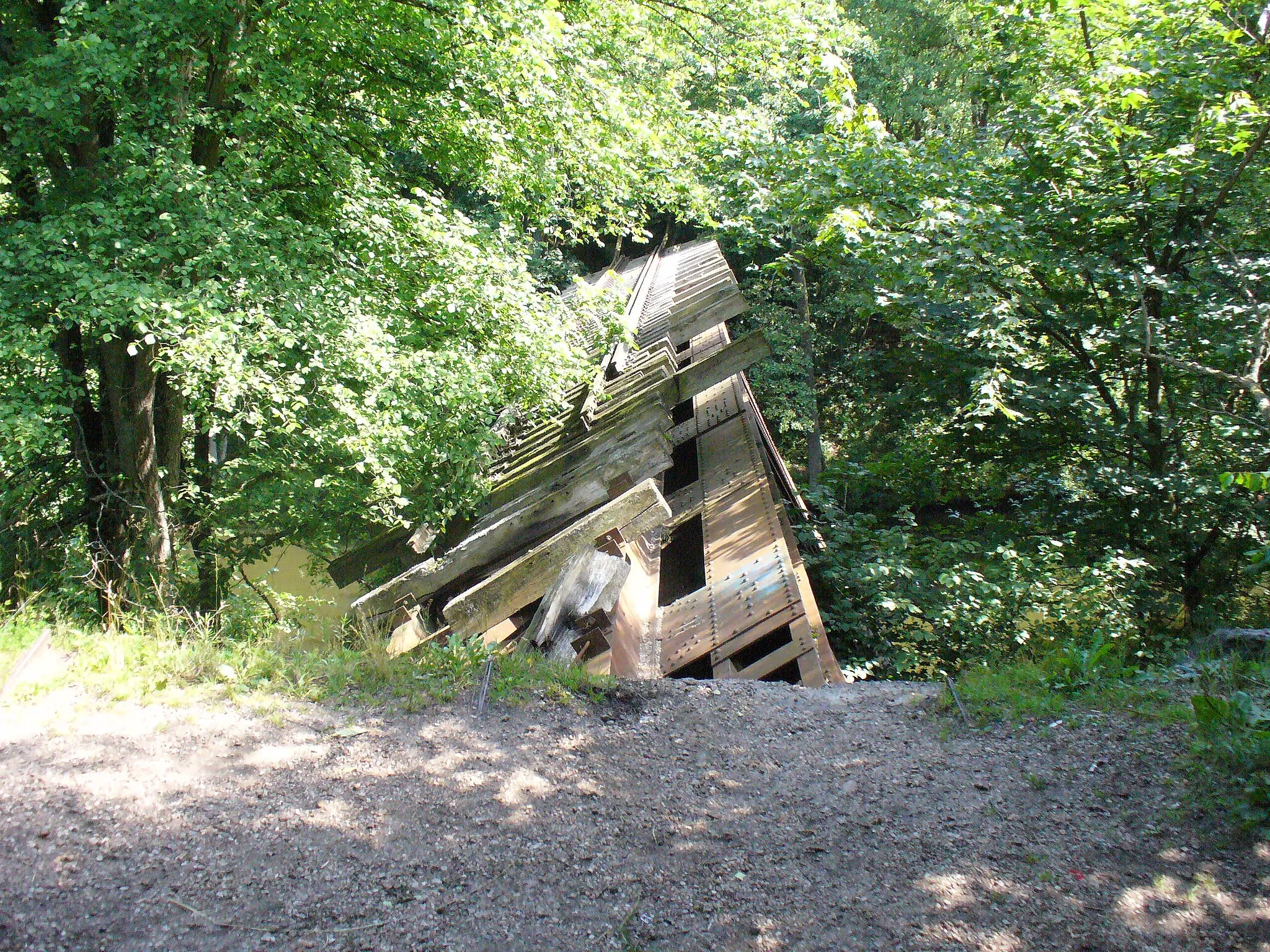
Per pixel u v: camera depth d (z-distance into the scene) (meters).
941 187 9.65
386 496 8.60
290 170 8.38
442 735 4.16
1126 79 9.56
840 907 3.05
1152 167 9.17
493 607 6.39
